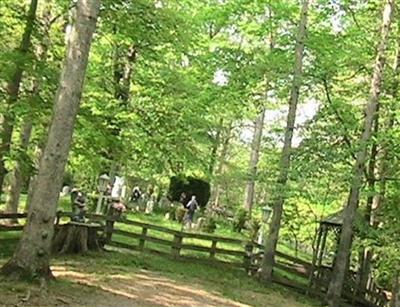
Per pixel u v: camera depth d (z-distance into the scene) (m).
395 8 20.06
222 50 20.69
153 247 20.56
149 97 19.67
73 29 10.90
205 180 32.91
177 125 19.73
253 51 21.44
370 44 20.33
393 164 20.33
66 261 14.95
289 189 18.66
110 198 23.00
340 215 20.50
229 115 25.78
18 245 10.73
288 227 23.47
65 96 10.80
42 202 10.72
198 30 21.27
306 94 21.72
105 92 19.23
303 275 20.22
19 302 9.36
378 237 18.36
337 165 19.47
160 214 31.11
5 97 13.96
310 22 21.47
